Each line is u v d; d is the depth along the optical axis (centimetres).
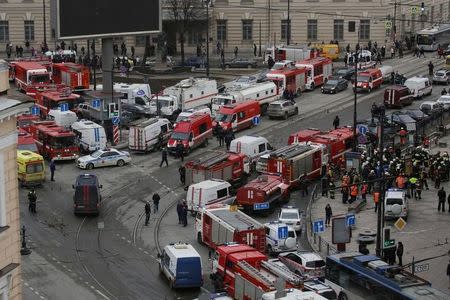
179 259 11219
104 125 18600
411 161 15250
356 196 14800
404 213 13825
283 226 12594
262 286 10069
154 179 16188
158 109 19838
